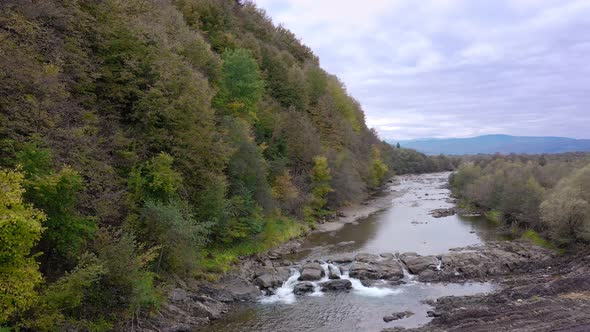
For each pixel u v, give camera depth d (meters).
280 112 69.50
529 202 52.78
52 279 21.36
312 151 69.44
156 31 35.66
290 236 51.41
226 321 27.56
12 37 23.34
